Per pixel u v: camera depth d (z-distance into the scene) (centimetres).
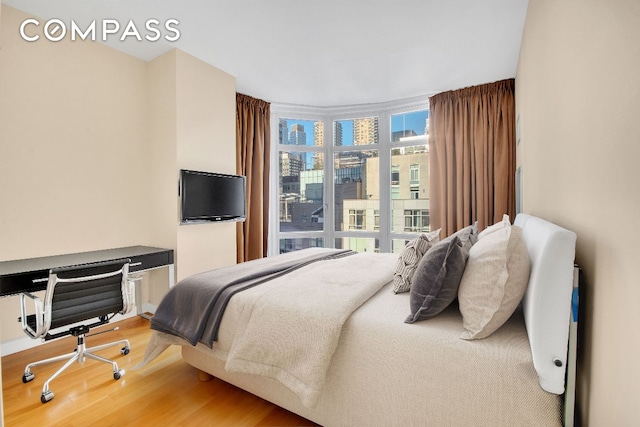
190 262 315
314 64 330
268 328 150
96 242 288
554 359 100
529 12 222
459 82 372
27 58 245
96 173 287
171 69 302
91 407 170
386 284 196
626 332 78
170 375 203
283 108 466
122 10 241
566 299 101
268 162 445
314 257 268
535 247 119
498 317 117
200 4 234
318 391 129
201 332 173
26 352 239
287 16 248
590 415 102
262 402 175
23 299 186
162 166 313
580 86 114
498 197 361
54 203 261
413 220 451
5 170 235
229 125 355
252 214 428
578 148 117
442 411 116
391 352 127
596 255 98
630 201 76
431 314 133
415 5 233
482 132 372
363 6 235
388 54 307
